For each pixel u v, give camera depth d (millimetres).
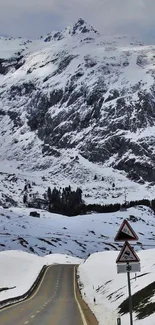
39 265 130875
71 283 94250
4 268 116688
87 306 52438
